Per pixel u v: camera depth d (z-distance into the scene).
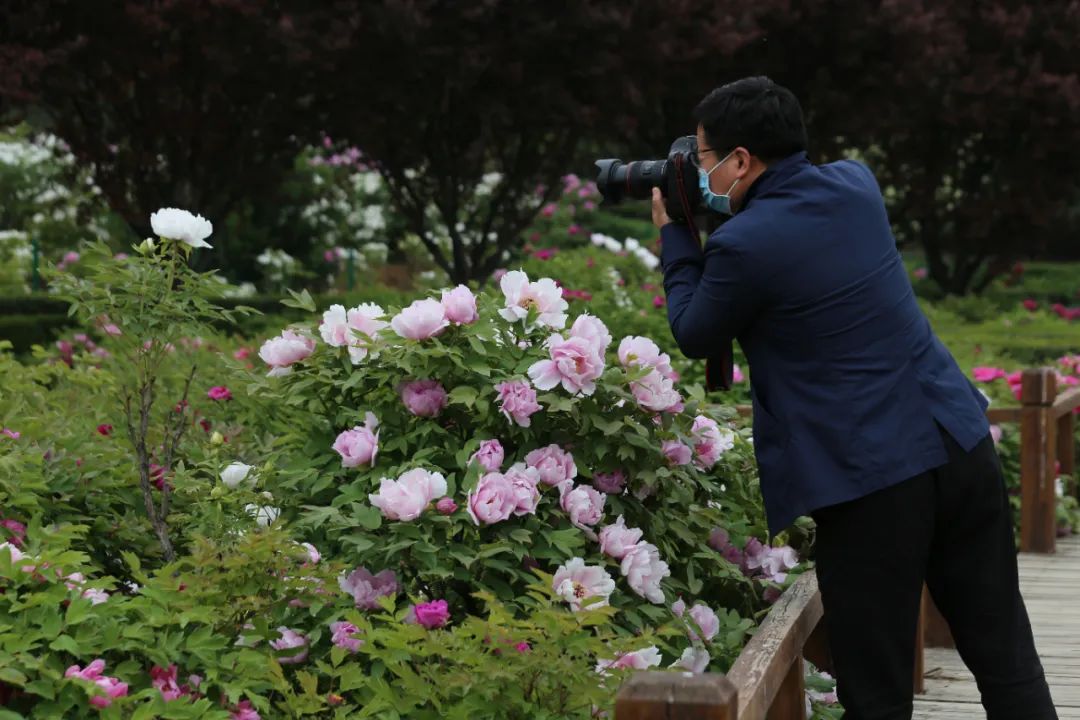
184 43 19.42
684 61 21.25
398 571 5.34
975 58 27.03
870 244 4.91
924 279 34.00
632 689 3.10
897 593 4.84
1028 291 36.47
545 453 5.40
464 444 5.62
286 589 4.93
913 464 4.74
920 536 4.81
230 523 5.39
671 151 5.31
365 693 4.75
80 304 5.80
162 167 21.28
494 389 5.42
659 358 5.66
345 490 5.44
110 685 4.25
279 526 5.01
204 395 8.05
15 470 5.55
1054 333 24.62
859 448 4.73
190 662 4.66
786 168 5.00
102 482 6.05
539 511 5.38
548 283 5.62
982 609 5.04
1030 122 28.64
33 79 17.88
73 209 27.36
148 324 5.79
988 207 30.00
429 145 22.19
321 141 22.08
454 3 19.28
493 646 4.41
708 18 21.58
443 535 5.16
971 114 27.11
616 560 5.45
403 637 4.49
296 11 19.09
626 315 15.06
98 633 4.53
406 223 31.62
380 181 30.66
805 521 6.68
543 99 20.27
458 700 4.60
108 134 20.89
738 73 24.05
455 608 5.41
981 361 16.33
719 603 6.48
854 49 23.62
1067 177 30.03
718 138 5.07
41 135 25.19
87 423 7.04
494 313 5.62
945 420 4.82
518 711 4.45
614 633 5.24
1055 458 11.70
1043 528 11.54
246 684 4.62
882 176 31.14
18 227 27.81
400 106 20.77
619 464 5.57
